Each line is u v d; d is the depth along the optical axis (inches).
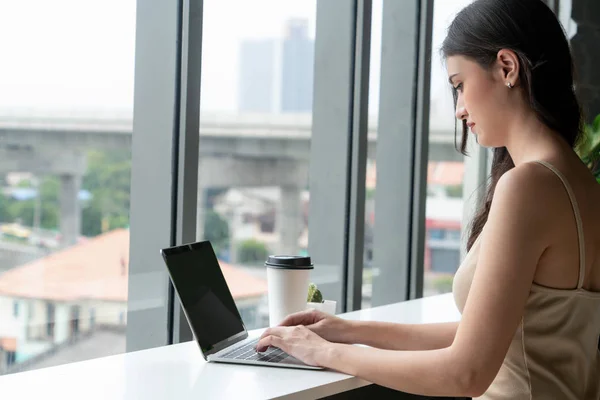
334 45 112.8
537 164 53.9
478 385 53.4
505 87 57.0
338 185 115.3
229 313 74.6
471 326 53.4
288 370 63.7
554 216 52.9
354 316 95.3
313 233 112.6
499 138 58.5
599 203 55.6
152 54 83.7
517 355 56.7
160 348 73.2
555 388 55.9
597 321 56.6
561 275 54.4
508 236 52.6
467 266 61.2
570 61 57.7
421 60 126.0
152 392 57.2
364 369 59.9
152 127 84.2
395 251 128.3
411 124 127.8
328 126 112.8
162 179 85.2
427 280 139.1
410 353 57.6
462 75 59.3
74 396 55.9
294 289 80.3
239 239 100.8
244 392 57.3
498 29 56.4
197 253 73.3
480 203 69.1
